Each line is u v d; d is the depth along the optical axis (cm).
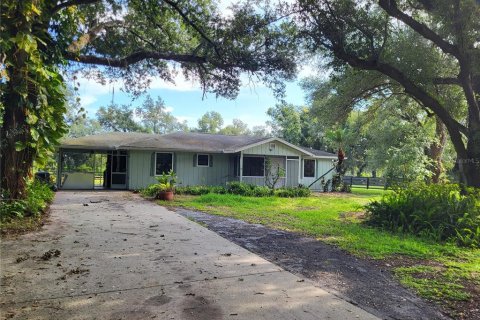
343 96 1486
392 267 488
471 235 673
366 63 1038
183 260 479
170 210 1014
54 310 305
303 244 615
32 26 712
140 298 338
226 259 493
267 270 448
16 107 693
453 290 396
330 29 1001
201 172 1894
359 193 2052
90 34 1162
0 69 526
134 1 1173
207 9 1236
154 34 1416
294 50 1268
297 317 307
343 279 427
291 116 3519
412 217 775
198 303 330
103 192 1566
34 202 770
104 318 292
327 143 3238
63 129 798
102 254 495
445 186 875
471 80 1031
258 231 727
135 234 644
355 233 721
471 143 963
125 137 1959
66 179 1711
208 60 1327
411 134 2164
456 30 898
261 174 1952
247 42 1230
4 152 705
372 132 2439
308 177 2192
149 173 1784
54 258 465
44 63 772
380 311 331
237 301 339
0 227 628
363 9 1005
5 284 365
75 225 709
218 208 1095
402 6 1077
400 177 2033
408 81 1034
